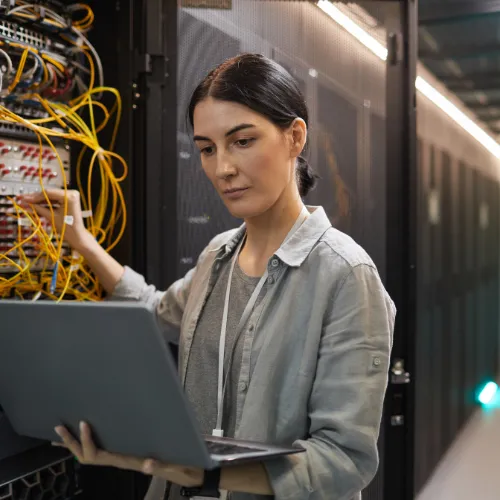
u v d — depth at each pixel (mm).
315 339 960
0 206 1330
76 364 808
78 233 1411
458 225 3564
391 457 1889
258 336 1005
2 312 858
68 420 896
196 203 1771
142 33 1672
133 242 1699
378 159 1901
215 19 1748
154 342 700
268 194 970
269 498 990
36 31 1397
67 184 1536
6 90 1304
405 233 1904
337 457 896
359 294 953
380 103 1891
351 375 924
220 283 1127
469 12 2020
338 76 1878
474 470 3182
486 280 4609
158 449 792
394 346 1890
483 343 4492
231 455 786
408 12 1858
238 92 931
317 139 1875
